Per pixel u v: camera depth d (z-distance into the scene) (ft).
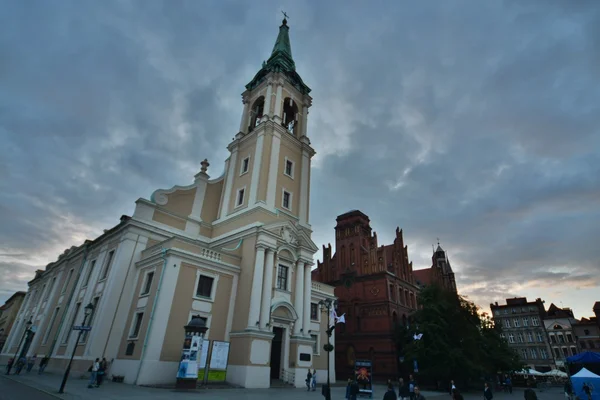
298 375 89.20
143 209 98.43
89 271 107.86
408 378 136.15
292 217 111.34
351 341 152.05
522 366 138.72
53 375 82.38
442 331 118.42
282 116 129.39
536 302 273.13
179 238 83.30
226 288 89.61
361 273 163.63
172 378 72.02
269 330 85.56
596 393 73.72
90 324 86.43
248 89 141.08
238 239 99.81
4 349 154.10
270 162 111.04
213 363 71.00
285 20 165.37
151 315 74.28
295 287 99.66
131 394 53.52
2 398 44.37
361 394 75.97
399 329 147.02
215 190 122.42
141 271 89.25
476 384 136.36
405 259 179.83
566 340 252.83
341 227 181.47
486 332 135.74
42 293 147.23
